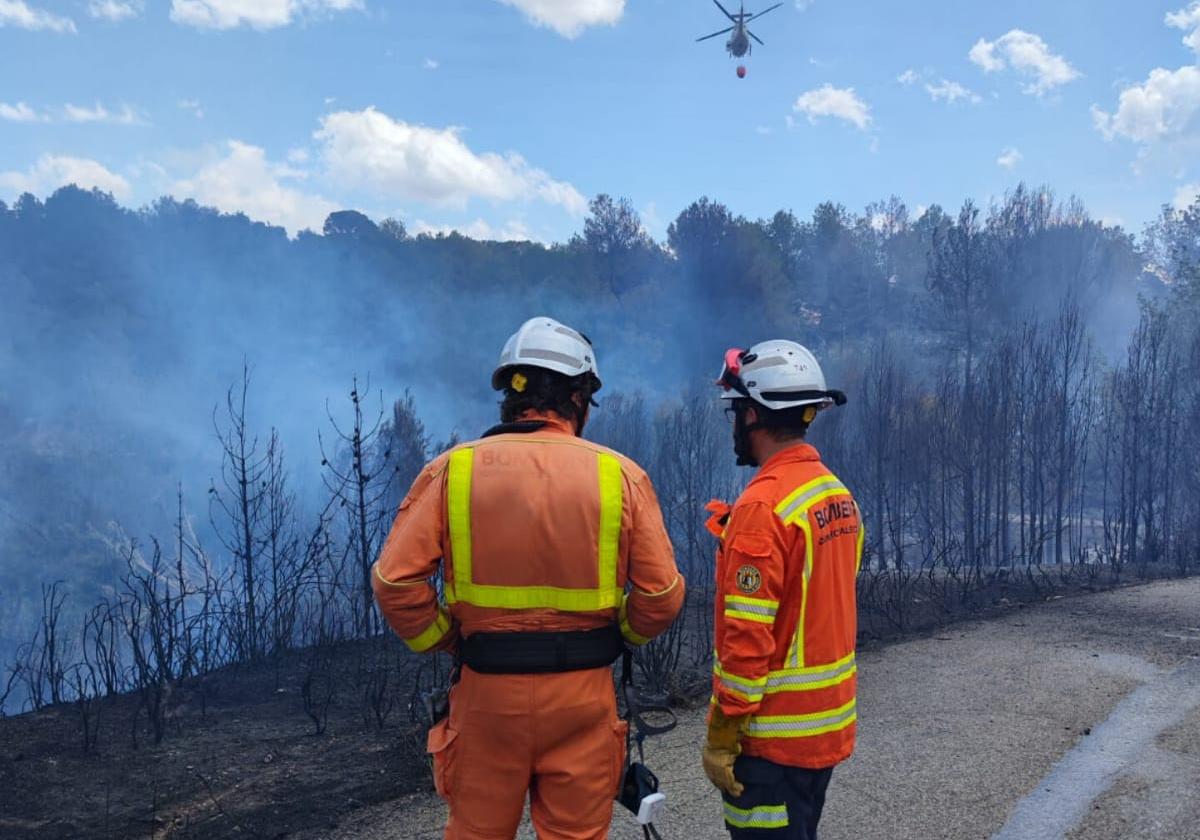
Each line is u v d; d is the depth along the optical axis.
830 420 22.36
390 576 2.26
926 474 20.03
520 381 2.46
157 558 7.53
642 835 3.84
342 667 7.36
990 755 4.73
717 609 2.54
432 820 4.09
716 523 2.65
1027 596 10.17
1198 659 6.62
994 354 26.28
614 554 2.33
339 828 4.07
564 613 2.31
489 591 2.29
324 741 5.47
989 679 6.23
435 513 2.31
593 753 2.35
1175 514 17.39
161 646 6.68
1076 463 21.64
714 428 22.72
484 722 2.30
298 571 8.22
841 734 2.50
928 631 8.23
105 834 4.14
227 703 6.43
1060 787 4.28
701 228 84.44
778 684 2.44
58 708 6.38
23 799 4.57
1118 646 7.11
